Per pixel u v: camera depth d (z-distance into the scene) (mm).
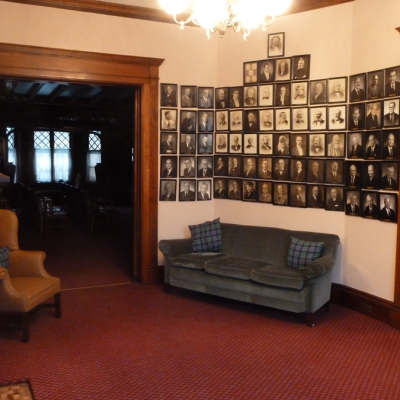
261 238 5129
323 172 4988
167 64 5504
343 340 3975
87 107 11945
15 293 3797
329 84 4898
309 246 4621
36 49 4871
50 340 3914
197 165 5750
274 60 5266
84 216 9945
